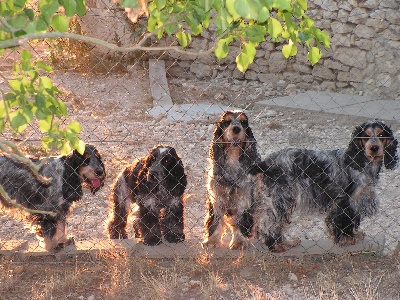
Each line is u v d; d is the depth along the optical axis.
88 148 3.93
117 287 3.48
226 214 3.92
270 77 7.31
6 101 2.49
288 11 2.62
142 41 2.48
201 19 2.56
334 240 3.90
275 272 3.69
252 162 3.89
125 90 6.85
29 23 2.43
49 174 3.89
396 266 3.69
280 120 6.11
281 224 3.89
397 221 4.25
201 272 3.70
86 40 2.35
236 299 3.46
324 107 6.34
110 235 4.13
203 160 5.21
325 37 2.74
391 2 6.59
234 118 3.87
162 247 3.88
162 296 3.44
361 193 3.85
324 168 3.88
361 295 3.35
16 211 4.01
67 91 6.71
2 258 3.81
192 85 7.19
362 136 3.81
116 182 4.12
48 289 3.51
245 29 2.57
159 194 3.87
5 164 3.92
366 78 6.79
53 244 3.84
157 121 6.11
